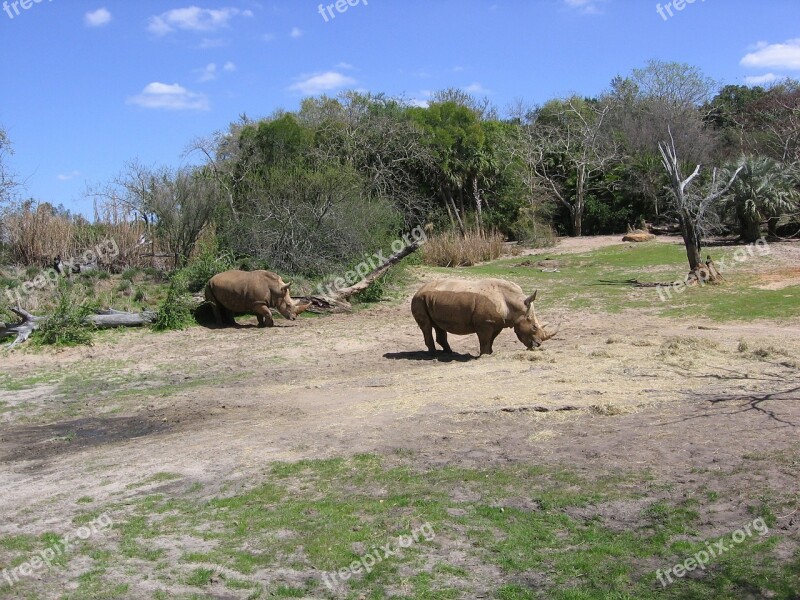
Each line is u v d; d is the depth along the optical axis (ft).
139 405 48.39
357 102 162.30
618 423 34.50
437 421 37.29
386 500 28.60
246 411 44.47
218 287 75.61
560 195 183.21
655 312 74.79
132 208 111.45
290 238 96.53
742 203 132.87
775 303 74.23
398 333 69.82
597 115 206.90
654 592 21.80
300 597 22.57
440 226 157.38
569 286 96.43
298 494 29.96
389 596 22.40
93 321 72.49
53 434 42.83
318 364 58.54
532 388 41.52
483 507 27.43
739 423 32.89
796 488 26.20
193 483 32.01
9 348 66.44
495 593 22.31
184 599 22.59
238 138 138.10
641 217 174.81
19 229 106.52
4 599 22.99
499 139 174.91
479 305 53.78
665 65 216.95
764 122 200.03
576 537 24.97
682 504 26.17
